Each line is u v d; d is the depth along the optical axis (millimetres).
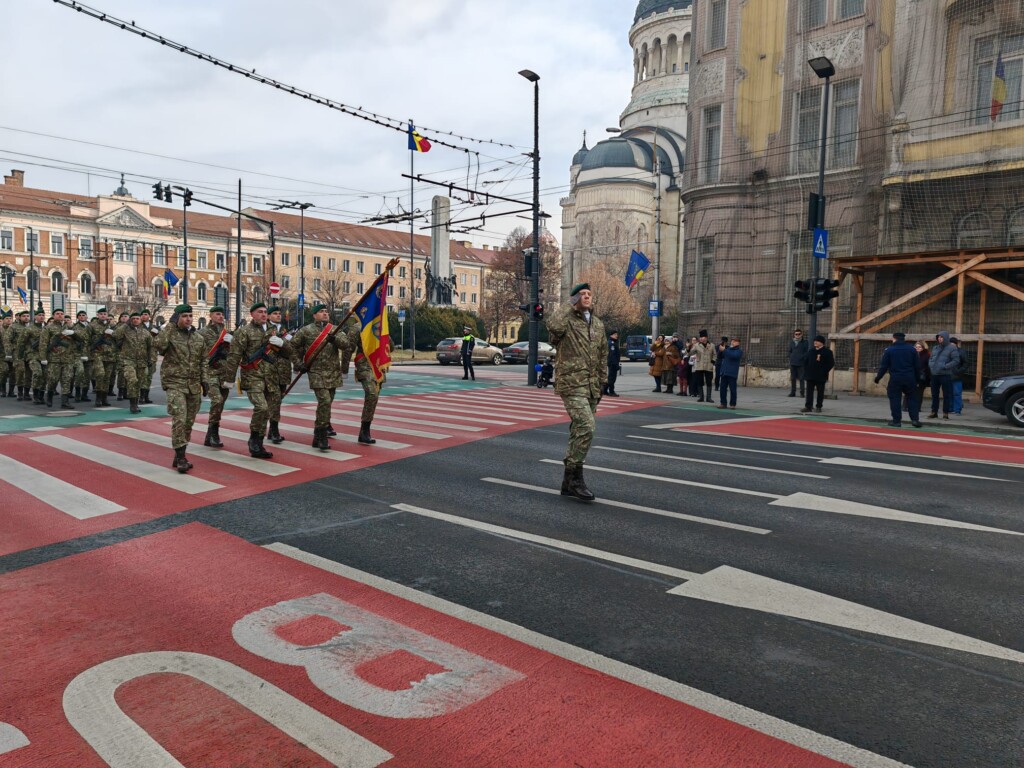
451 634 3824
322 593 4414
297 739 2834
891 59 21125
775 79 24250
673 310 65875
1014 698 3176
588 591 4469
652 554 5215
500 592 4445
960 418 15211
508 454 9500
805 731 2893
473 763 2664
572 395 6883
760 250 24672
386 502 6750
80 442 10148
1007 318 18484
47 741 2818
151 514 6250
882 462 9383
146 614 4078
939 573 4832
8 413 13914
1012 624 3986
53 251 76938
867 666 3480
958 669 3453
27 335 16406
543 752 2734
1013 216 18375
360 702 3115
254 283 88625
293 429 11570
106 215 78438
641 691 3221
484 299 86562
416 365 38938
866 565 4992
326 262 94562
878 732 2895
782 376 23703
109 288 78375
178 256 83938
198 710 3053
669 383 21328
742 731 2893
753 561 5062
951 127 19062
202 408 14805
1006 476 8461
